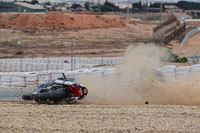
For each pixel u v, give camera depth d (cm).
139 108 4922
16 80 8306
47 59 16362
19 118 4256
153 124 4022
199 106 5175
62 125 3944
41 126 3903
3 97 6575
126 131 3741
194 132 3738
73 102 5538
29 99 5641
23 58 17338
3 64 13712
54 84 5559
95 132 3697
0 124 3975
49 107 4934
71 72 8262
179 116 4412
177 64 13450
